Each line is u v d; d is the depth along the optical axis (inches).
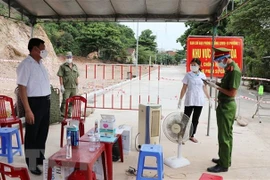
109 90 504.1
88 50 1432.1
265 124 265.6
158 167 124.4
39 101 143.6
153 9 221.1
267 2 436.1
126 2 208.4
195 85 195.3
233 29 504.7
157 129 182.7
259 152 183.6
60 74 253.3
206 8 208.4
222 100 146.9
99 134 133.3
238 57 232.8
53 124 242.5
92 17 242.8
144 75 1003.3
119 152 161.2
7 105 296.7
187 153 178.4
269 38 474.6
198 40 235.9
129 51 1808.6
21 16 238.8
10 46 619.2
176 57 2933.1
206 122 268.1
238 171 151.4
